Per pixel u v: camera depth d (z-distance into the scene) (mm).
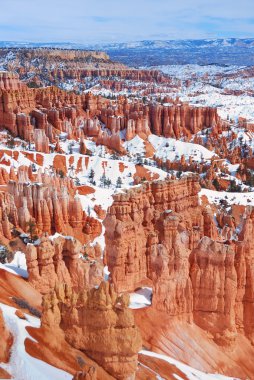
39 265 68500
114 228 79875
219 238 107562
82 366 46594
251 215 83375
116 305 50438
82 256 89750
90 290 50469
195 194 105000
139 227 83562
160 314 72062
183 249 73438
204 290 72875
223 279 72500
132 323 49719
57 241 71312
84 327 49594
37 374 42031
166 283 72062
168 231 83312
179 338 70500
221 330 72562
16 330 46906
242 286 75500
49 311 49625
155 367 60344
